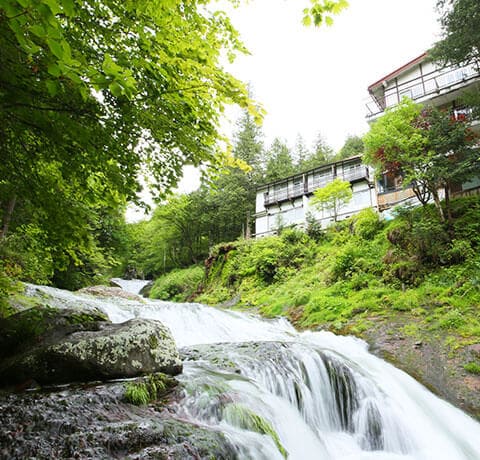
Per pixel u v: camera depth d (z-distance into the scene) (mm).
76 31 2637
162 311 10672
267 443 3406
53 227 3973
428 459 4742
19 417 2789
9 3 1370
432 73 18219
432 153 11312
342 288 12570
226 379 4672
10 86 2314
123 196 4109
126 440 2662
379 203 18359
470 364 6848
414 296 9945
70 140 3031
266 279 18906
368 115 19812
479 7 11523
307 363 5914
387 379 6480
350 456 4547
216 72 2916
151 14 2465
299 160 47469
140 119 3268
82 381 3850
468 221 11344
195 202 33250
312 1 2279
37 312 5090
